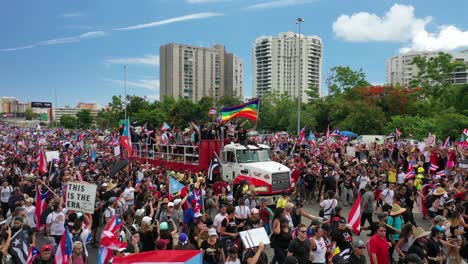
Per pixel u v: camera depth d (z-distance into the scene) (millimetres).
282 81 121438
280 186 18766
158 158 25547
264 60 125875
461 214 11375
